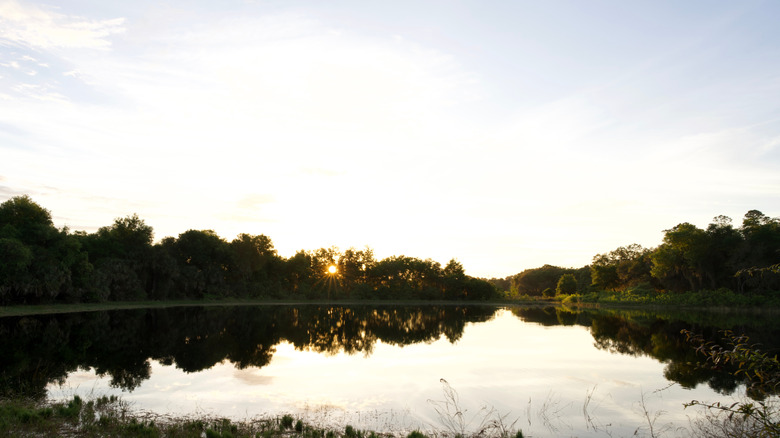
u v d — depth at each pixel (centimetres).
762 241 7344
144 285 7269
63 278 5150
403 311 7269
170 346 2795
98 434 1044
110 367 2047
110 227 7144
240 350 2664
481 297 12206
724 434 1105
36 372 1870
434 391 1631
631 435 1166
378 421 1265
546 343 3027
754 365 730
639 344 2970
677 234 8362
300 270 10762
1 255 4616
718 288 8194
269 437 1083
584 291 13512
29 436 1010
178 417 1265
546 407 1425
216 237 9019
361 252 12531
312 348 2769
